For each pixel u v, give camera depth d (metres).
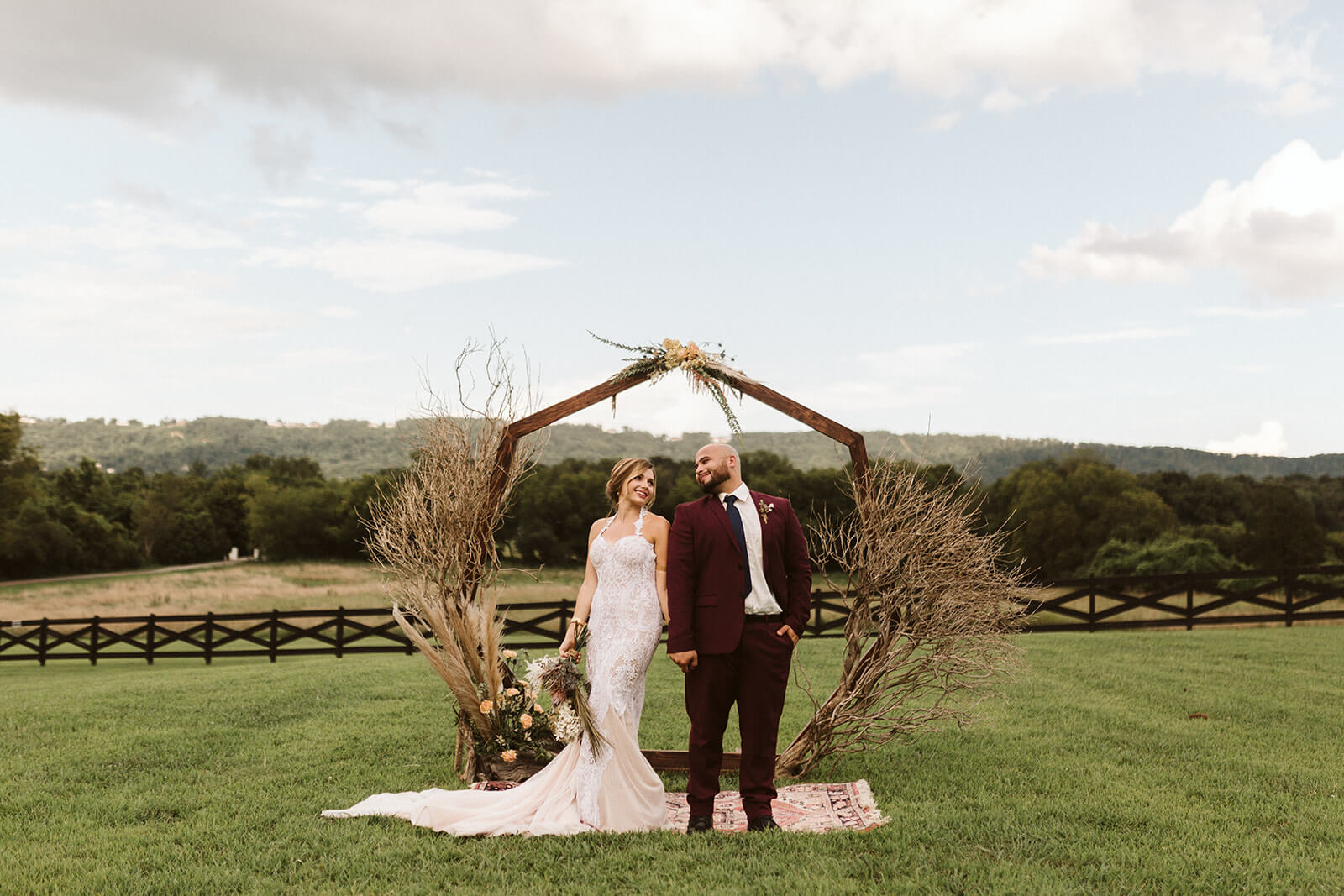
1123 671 9.64
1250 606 20.80
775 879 3.66
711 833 4.36
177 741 6.81
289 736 7.00
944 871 3.82
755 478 41.88
